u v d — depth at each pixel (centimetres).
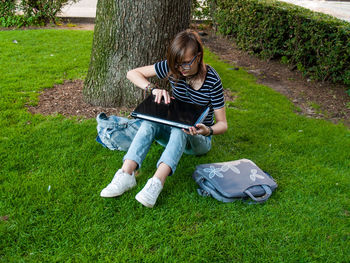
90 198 244
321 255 211
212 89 240
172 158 233
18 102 383
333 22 519
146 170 281
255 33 671
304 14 574
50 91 428
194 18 887
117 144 285
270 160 313
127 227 222
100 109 382
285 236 225
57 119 355
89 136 327
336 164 316
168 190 260
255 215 240
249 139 353
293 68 623
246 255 209
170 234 219
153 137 249
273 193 267
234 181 255
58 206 234
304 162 315
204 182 263
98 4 360
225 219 236
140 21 342
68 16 881
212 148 328
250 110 426
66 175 267
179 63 219
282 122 397
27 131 327
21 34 696
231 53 718
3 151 291
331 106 469
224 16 783
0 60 530
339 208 255
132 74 268
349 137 373
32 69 502
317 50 544
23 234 209
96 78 381
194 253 208
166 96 252
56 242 206
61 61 552
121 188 239
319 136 369
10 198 237
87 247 205
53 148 303
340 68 522
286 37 637
